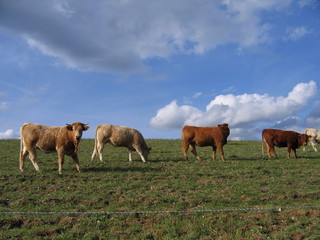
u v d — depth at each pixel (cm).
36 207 929
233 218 841
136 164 1689
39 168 1518
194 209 925
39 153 2080
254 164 1714
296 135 1998
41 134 1384
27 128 1388
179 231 764
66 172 1409
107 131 1767
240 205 957
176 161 1834
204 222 812
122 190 1127
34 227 786
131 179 1308
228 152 2364
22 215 857
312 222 798
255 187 1180
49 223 814
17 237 727
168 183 1248
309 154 2244
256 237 720
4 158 1906
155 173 1434
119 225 803
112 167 1566
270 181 1289
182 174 1420
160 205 962
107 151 2312
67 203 973
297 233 736
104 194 1071
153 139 3516
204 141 1855
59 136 1392
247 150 2519
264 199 1025
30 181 1237
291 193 1086
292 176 1398
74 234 752
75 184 1199
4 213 861
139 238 725
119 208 930
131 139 1784
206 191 1120
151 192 1110
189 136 1872
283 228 773
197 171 1496
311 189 1153
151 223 816
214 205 960
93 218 836
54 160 1812
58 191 1105
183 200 1009
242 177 1373
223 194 1076
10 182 1209
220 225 797
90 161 1788
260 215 860
